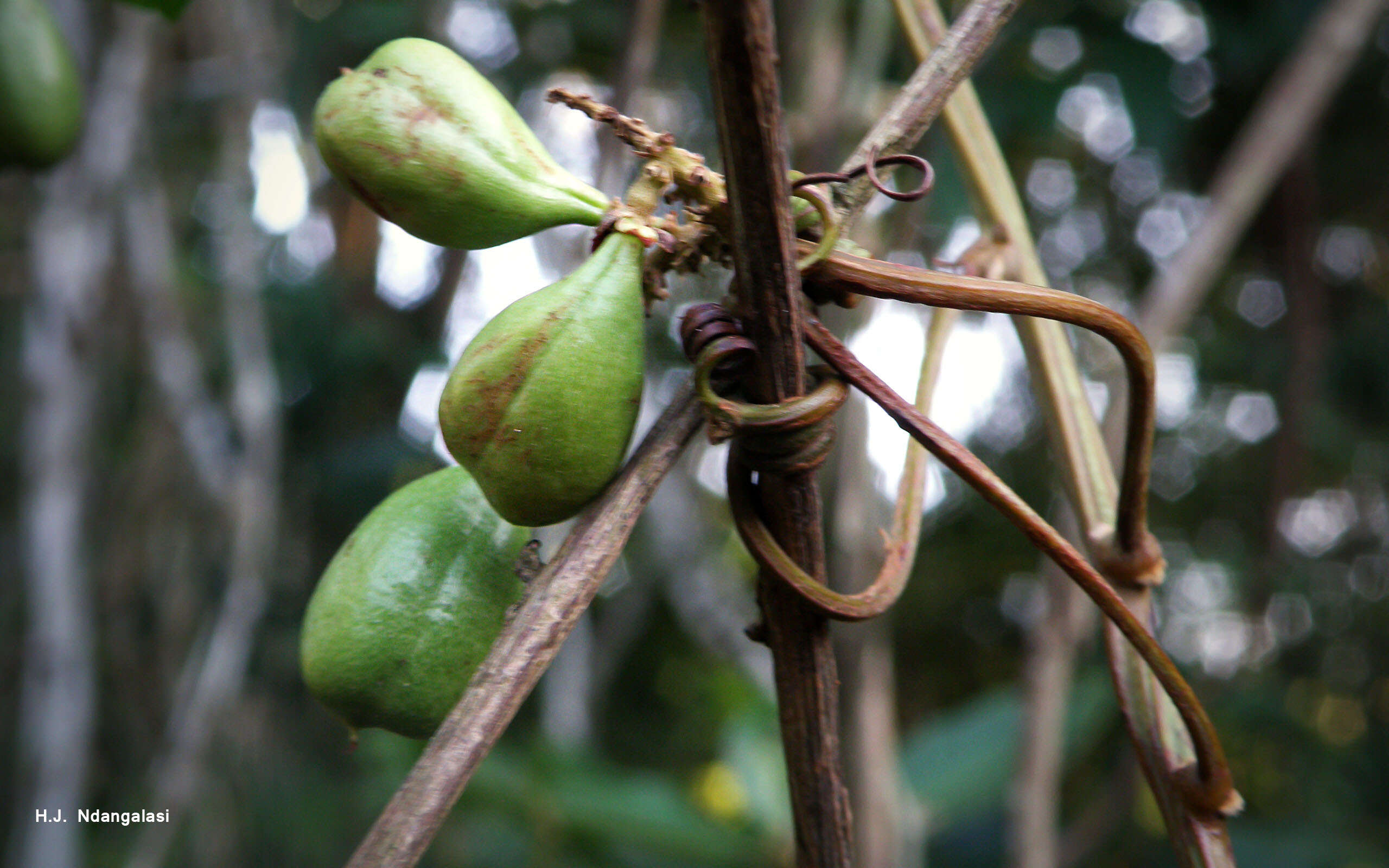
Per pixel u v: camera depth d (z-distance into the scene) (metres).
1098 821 0.56
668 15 0.57
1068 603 0.31
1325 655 0.85
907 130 0.20
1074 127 0.62
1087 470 0.23
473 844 0.65
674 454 0.20
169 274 0.54
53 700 0.45
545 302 0.20
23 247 0.54
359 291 0.73
